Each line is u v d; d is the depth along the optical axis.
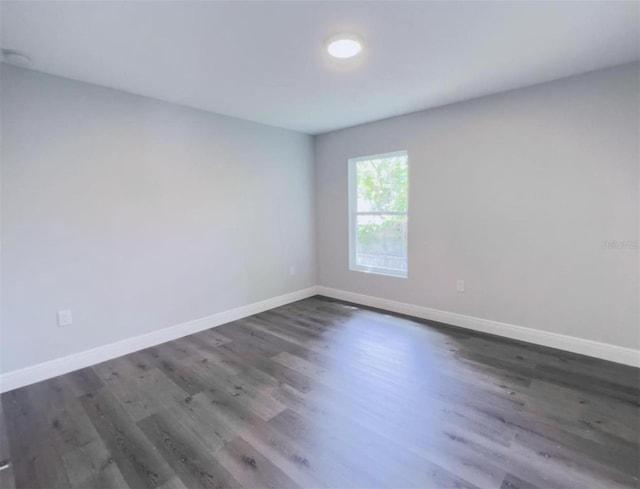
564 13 1.75
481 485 1.51
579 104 2.60
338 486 1.52
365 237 4.31
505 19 1.80
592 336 2.70
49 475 1.61
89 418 2.04
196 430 1.92
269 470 1.62
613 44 2.11
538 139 2.81
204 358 2.83
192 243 3.37
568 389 2.25
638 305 2.49
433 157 3.45
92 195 2.69
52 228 2.52
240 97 2.98
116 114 2.79
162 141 3.09
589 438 1.79
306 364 2.69
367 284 4.23
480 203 3.19
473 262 3.29
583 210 2.66
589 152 2.60
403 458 1.68
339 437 1.84
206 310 3.53
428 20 1.80
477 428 1.89
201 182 3.40
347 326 3.52
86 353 2.72
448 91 2.90
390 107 3.34
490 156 3.08
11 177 2.33
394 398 2.20
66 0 1.56
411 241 3.72
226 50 2.10
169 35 1.91
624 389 2.24
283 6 1.65
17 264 2.38
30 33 1.88
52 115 2.47
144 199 3.00
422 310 3.72
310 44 2.04
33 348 2.47
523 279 3.00
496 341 3.05
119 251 2.87
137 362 2.78
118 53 2.13
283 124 3.99
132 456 1.72
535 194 2.87
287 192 4.30
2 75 2.26
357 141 4.10
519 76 2.60
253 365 2.69
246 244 3.87
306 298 4.64
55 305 2.56
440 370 2.55
